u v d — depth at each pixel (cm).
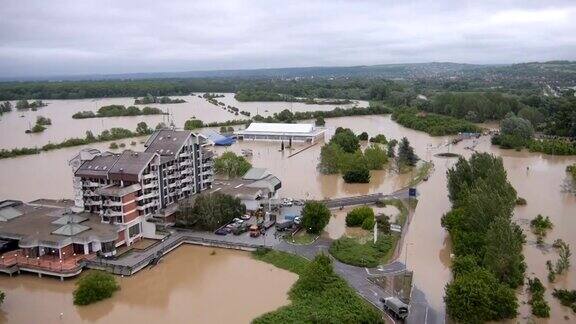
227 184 17750
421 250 13175
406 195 18362
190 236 13950
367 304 9956
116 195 13150
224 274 11912
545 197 18212
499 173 15275
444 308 9981
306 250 12962
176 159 15375
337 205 16962
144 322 9738
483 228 12112
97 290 10669
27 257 12425
